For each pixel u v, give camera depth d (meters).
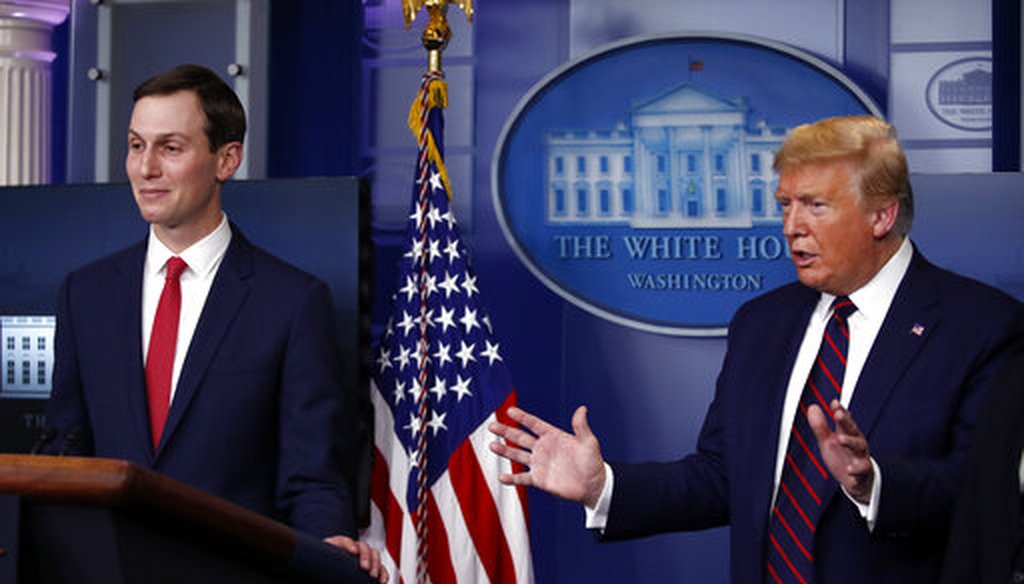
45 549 1.00
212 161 2.16
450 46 4.07
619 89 3.92
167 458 2.06
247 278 2.21
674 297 3.87
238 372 2.12
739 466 2.16
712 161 3.87
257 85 4.13
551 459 2.09
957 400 2.02
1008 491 1.62
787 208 2.14
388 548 3.13
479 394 3.18
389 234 4.09
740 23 3.88
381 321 4.05
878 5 3.82
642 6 3.95
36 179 4.33
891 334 2.08
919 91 3.80
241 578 1.22
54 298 3.44
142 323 2.18
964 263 3.29
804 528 2.05
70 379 2.19
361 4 4.15
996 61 3.77
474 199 4.02
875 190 2.05
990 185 3.29
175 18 4.19
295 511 2.06
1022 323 2.04
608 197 3.92
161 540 1.07
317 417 2.14
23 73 4.32
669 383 3.87
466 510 3.12
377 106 4.13
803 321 2.21
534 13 4.02
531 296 3.96
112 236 3.42
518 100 4.01
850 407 2.07
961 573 1.68
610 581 3.83
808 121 3.81
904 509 1.89
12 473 0.98
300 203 3.28
